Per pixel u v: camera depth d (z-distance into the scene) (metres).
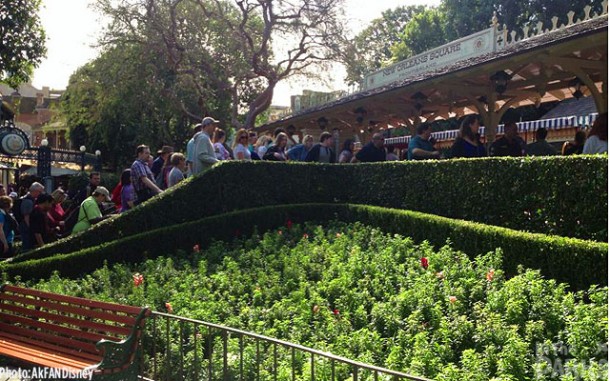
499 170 8.49
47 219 11.67
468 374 4.78
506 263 7.30
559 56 11.09
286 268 8.46
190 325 6.65
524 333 5.48
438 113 21.23
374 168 11.56
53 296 6.49
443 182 9.65
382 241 9.23
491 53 13.21
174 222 11.12
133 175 11.99
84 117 37.03
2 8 27.72
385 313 6.38
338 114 22.14
